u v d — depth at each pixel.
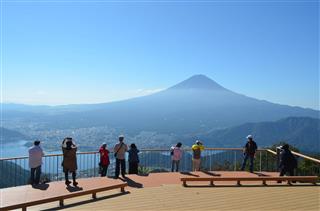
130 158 13.33
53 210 8.46
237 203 9.05
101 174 12.96
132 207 8.68
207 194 10.03
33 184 11.11
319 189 10.69
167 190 10.55
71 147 11.04
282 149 12.17
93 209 8.51
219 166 15.12
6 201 9.13
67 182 11.09
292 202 9.16
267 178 11.22
